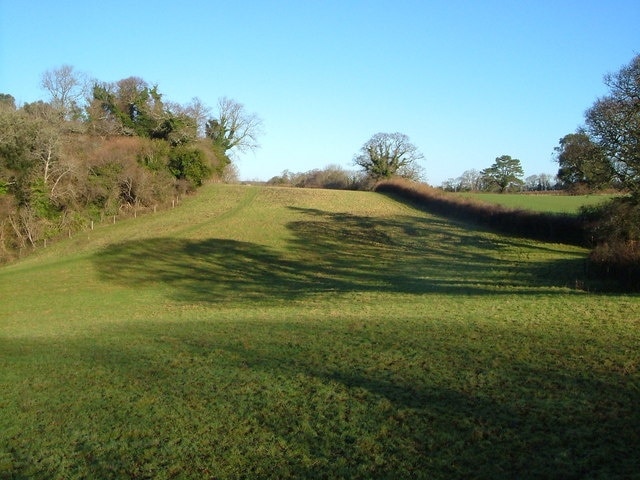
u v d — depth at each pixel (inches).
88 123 2753.4
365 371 496.1
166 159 2578.7
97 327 876.6
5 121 1951.3
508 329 621.3
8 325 1019.9
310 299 1040.8
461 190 3973.9
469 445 341.7
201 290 1305.4
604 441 334.6
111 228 2138.3
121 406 451.8
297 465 331.6
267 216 2324.1
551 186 4020.7
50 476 340.8
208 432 386.3
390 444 349.7
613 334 571.2
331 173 4079.7
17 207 1902.1
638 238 1101.1
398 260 1558.8
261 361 554.9
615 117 1136.2
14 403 481.1
